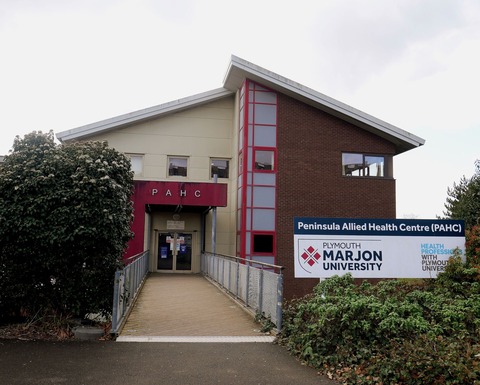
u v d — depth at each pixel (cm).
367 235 1069
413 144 2262
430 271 1077
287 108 2227
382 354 640
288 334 834
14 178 859
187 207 2269
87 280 873
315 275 1047
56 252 862
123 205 945
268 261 2125
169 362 682
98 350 740
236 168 2358
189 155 2459
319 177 2216
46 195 854
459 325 715
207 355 726
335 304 763
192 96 2425
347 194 2230
